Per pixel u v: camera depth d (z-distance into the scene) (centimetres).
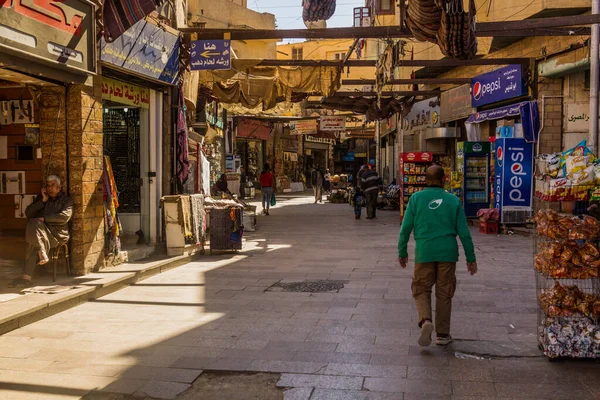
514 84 1436
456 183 1579
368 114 1998
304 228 1545
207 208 1121
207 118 1911
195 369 456
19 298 637
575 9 1256
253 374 444
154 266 863
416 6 801
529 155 1339
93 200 786
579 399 389
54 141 749
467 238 499
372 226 1595
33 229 689
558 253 466
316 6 956
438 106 2167
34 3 618
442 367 452
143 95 1005
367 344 513
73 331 564
